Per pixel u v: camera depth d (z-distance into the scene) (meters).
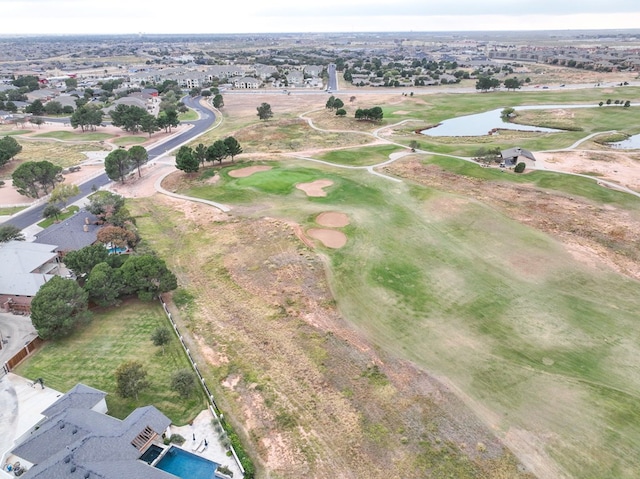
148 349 43.16
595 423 34.38
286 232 66.25
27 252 54.75
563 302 49.62
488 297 50.50
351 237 64.75
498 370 39.75
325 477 30.20
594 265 57.12
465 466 30.92
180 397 37.19
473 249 61.25
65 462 27.42
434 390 37.53
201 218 72.88
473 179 88.25
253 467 30.67
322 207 75.44
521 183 86.06
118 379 36.28
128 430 31.22
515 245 62.12
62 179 85.94
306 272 55.66
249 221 70.62
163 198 82.94
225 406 36.25
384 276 54.72
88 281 47.91
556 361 40.81
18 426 33.78
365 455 31.80
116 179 89.56
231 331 45.41
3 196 85.38
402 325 45.88
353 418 34.88
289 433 33.66
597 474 30.38
